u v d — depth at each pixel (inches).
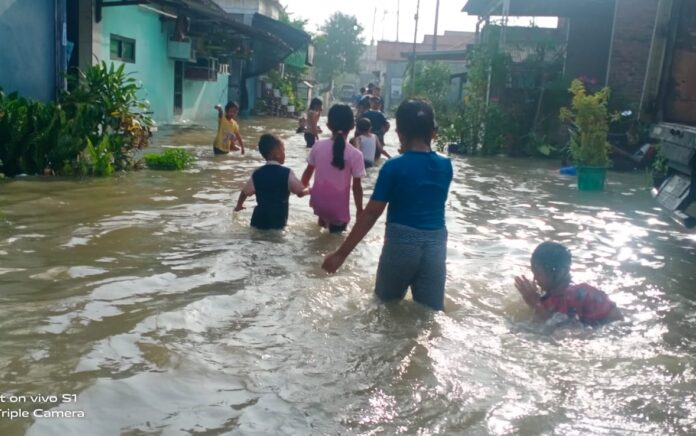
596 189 434.3
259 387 127.2
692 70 332.2
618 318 174.2
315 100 608.1
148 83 729.6
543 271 174.2
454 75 1301.7
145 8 695.7
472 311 179.0
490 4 858.1
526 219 319.9
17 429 106.8
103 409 115.1
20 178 359.3
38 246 222.7
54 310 161.9
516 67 707.4
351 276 203.2
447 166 178.2
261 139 267.9
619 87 676.1
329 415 118.0
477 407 123.1
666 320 178.2
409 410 121.3
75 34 542.9
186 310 163.8
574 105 443.8
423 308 174.9
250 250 229.9
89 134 405.7
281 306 172.2
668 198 308.0
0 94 376.8
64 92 433.4
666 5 327.9
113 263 206.2
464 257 238.1
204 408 117.9
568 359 147.6
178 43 779.4
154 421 112.5
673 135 308.8
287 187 263.0
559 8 714.8
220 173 417.7
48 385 122.6
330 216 261.9
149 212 286.7
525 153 691.4
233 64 1129.4
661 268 236.7
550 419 119.6
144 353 138.9
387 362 141.2
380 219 303.0
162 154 444.5
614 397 129.3
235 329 155.8
